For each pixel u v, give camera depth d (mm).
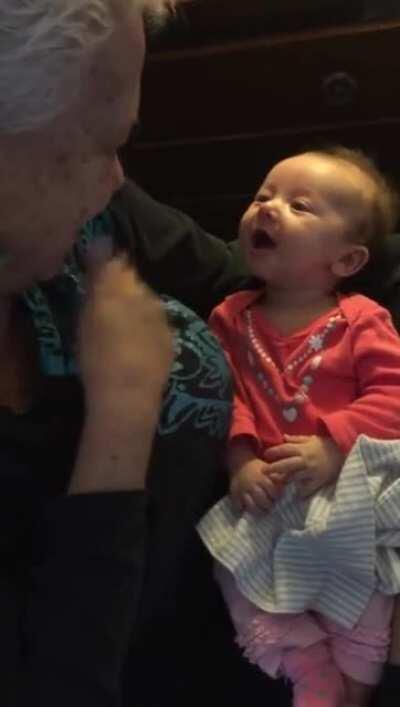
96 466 833
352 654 1066
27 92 713
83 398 902
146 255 1180
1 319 903
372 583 1057
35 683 810
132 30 766
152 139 1786
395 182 1659
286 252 1162
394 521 1056
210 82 1701
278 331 1166
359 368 1121
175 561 1018
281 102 1683
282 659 1078
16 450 871
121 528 811
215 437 1014
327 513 1054
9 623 821
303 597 1063
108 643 808
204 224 1839
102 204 848
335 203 1174
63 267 940
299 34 1628
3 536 866
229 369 1056
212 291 1258
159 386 865
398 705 1044
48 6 701
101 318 876
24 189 767
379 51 1594
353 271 1193
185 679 1126
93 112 771
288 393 1124
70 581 804
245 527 1085
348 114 1660
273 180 1201
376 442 1059
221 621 1160
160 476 954
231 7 1663
